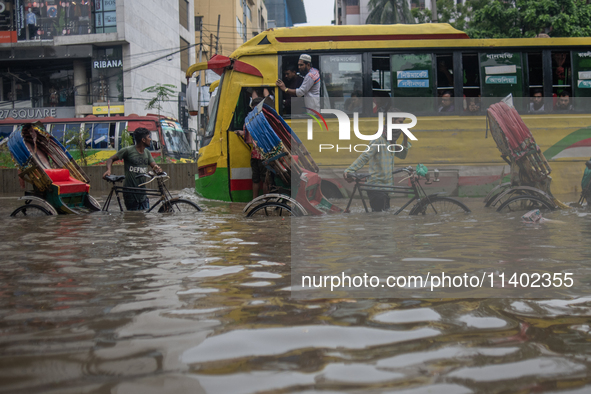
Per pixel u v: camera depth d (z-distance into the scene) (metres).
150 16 30.64
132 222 5.72
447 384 1.25
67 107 28.50
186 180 14.22
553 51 8.91
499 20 18.64
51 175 6.89
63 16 27.84
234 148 9.13
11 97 28.86
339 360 1.41
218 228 5.07
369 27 8.89
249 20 48.53
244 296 2.21
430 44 8.84
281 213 6.16
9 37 27.88
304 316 1.87
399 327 1.72
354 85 8.80
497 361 1.40
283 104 8.88
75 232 4.82
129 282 2.54
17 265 3.07
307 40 8.91
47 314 1.95
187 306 2.04
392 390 1.21
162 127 20.47
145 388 1.23
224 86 9.26
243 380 1.28
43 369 1.37
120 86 27.91
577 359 1.42
